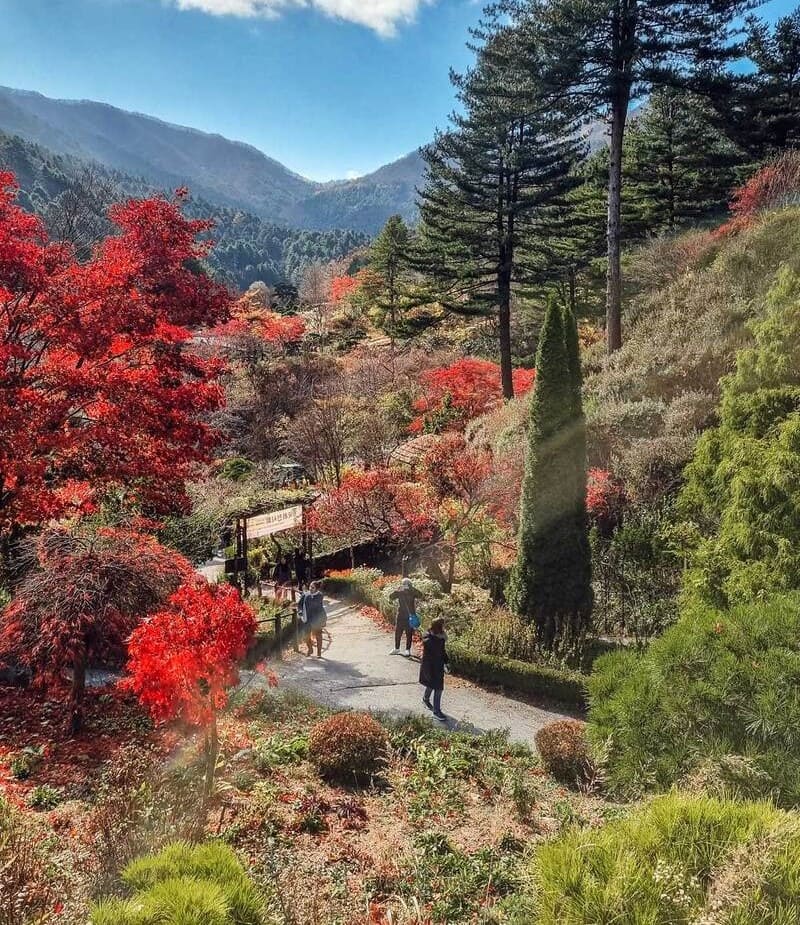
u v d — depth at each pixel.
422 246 29.36
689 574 8.23
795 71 28.48
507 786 6.26
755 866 2.60
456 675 10.80
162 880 3.37
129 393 9.34
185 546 14.15
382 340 51.59
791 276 8.98
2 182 9.30
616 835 3.11
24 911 3.48
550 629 11.21
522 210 26.41
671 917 2.62
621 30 19.77
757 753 4.66
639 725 5.27
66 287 9.10
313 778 6.91
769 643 5.11
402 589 11.74
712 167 29.03
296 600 14.19
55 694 8.36
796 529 7.10
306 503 17.73
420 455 20.98
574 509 11.09
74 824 5.36
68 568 7.54
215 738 6.02
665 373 17.50
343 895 4.54
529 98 21.22
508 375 27.14
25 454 8.48
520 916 3.72
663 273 23.83
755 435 8.36
